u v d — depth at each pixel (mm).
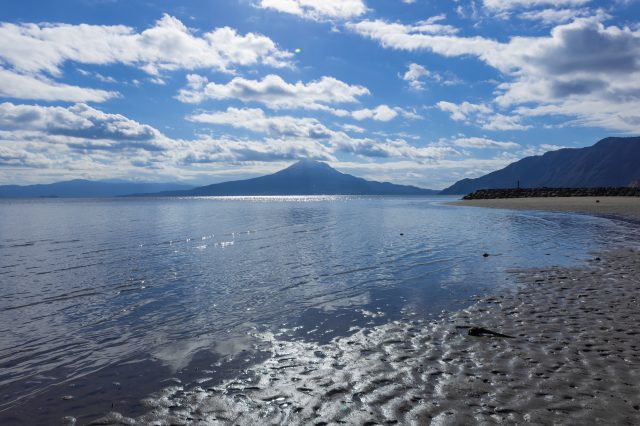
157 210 107500
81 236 38719
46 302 14461
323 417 6395
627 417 6023
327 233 37375
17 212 101312
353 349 9266
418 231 36719
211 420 6453
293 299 13969
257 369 8352
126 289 16234
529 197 120375
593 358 8172
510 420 6055
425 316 11586
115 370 8555
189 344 9945
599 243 25359
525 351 8672
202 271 19656
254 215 75938
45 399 7352
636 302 12094
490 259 20828
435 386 7250
